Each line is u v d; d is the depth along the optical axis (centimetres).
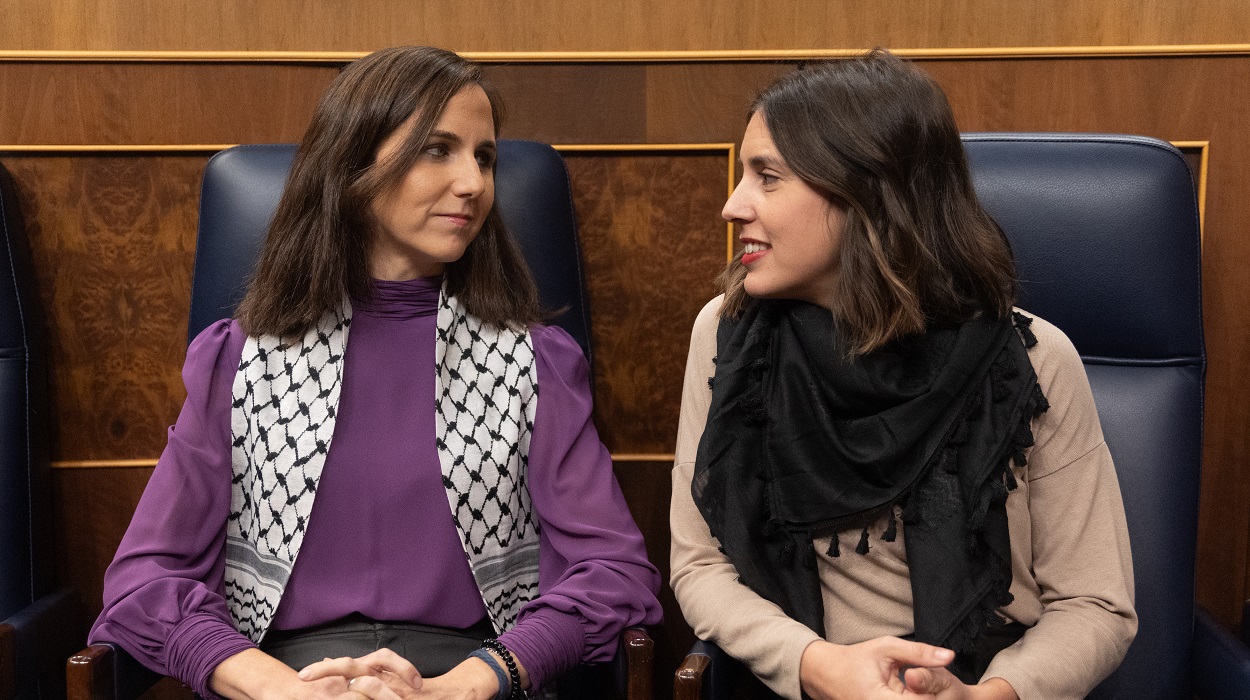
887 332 107
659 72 156
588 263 160
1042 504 114
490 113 125
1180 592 128
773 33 155
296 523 119
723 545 113
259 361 123
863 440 110
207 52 153
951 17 153
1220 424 157
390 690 101
